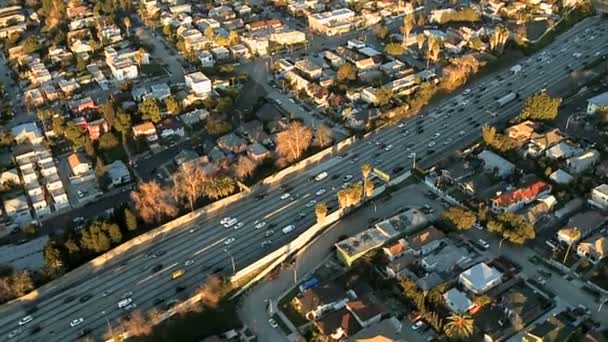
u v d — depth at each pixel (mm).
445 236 187625
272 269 180375
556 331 151125
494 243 184750
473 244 184875
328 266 180875
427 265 175375
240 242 191625
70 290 176875
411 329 158000
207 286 169250
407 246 181625
